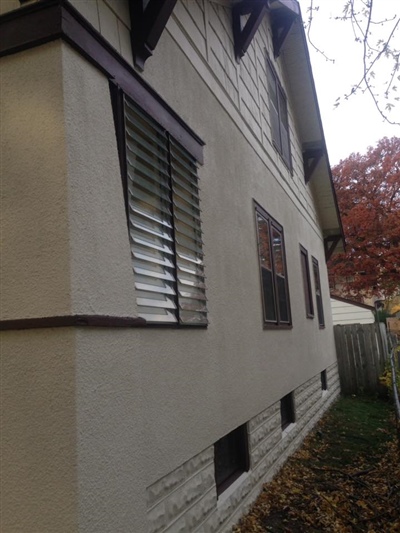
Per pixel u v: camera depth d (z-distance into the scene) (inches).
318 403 370.9
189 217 157.6
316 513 184.4
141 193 127.6
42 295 83.7
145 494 98.4
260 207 249.3
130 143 122.3
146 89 129.8
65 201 84.5
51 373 81.3
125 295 98.2
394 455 263.3
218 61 204.4
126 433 92.7
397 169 961.5
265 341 228.4
